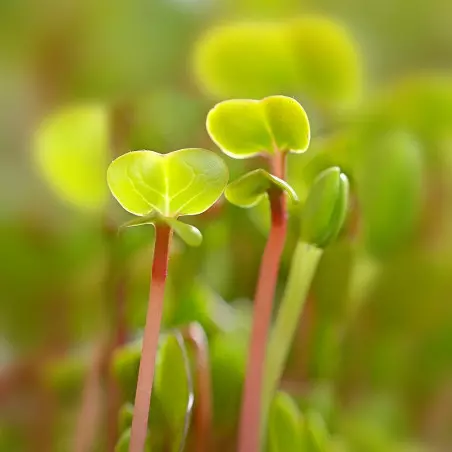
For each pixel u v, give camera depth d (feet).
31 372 0.91
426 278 0.91
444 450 0.91
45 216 0.96
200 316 0.85
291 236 0.83
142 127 0.91
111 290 0.86
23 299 0.93
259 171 0.73
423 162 0.90
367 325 0.91
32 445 0.89
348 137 0.87
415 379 0.91
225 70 0.91
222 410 0.81
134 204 0.72
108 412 0.82
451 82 0.89
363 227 0.85
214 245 0.88
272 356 0.79
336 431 0.85
